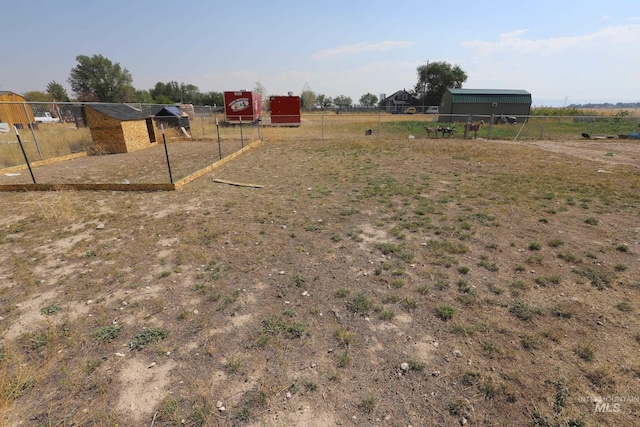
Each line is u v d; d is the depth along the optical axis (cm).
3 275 385
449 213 582
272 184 813
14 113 2369
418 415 208
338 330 287
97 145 1397
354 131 2284
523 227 512
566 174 874
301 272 388
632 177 827
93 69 5688
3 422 204
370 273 384
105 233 509
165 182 823
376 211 600
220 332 288
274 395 223
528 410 209
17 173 998
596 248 435
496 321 296
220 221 555
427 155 1239
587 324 288
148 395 225
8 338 281
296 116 2722
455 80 6375
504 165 1021
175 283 366
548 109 3738
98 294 346
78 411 213
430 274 378
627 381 227
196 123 2694
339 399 220
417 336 280
